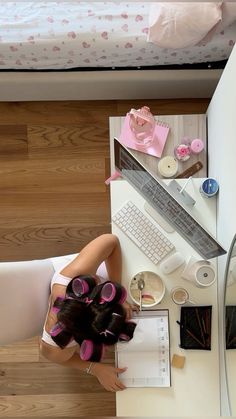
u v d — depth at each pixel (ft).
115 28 5.55
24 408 6.98
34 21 5.56
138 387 4.92
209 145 5.64
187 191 5.35
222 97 4.90
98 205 7.09
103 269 5.27
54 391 6.98
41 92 6.67
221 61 6.15
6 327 4.85
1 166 7.10
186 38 5.38
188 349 4.96
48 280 5.14
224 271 4.73
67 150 7.08
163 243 5.15
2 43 5.62
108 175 7.08
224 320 4.60
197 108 6.99
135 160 4.51
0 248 7.10
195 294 5.07
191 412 4.87
